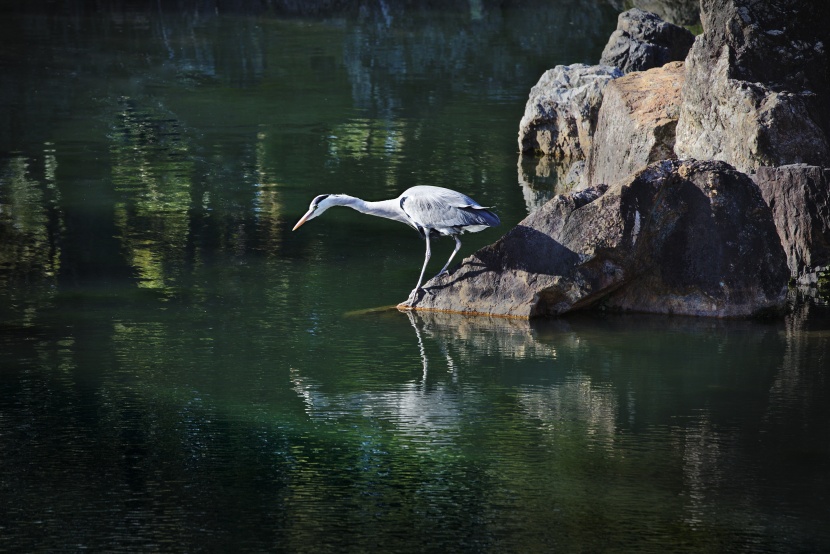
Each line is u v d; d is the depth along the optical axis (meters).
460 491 10.05
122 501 9.77
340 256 18.31
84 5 49.09
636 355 13.88
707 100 19.19
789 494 10.00
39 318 14.88
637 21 28.47
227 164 24.61
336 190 22.41
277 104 31.14
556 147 25.78
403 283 16.89
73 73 34.84
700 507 9.73
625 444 11.12
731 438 11.26
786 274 15.64
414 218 15.30
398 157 25.50
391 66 36.88
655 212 15.51
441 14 48.25
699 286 15.60
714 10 19.53
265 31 43.50
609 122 21.59
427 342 14.30
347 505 9.76
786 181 17.38
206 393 12.38
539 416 11.86
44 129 27.72
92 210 20.69
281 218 20.48
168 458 10.65
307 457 10.72
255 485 10.12
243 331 14.56
